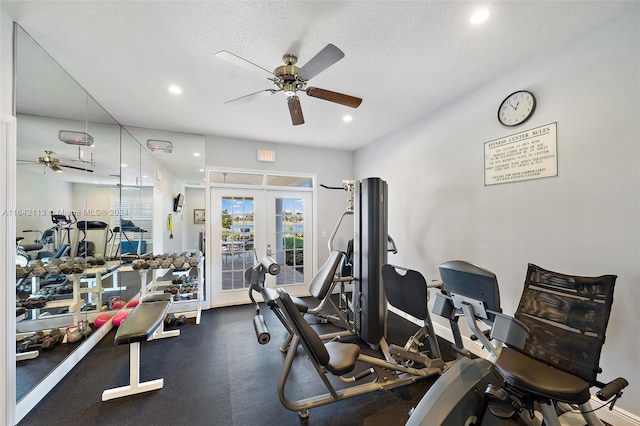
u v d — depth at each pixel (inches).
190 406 74.0
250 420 68.9
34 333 87.0
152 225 149.3
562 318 61.6
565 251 76.3
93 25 67.6
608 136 67.8
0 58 64.0
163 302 104.1
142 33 70.6
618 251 66.1
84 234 110.3
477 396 50.1
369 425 67.2
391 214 152.8
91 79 93.0
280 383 66.4
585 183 72.2
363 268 110.1
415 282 76.7
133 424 67.7
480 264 101.4
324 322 135.7
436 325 121.9
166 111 120.0
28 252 82.1
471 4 61.5
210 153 157.0
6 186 65.9
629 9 63.2
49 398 77.0
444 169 117.5
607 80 67.9
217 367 93.4
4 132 65.8
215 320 137.8
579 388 50.6
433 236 123.9
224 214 163.3
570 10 63.4
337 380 86.7
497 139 94.7
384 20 66.2
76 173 104.9
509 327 50.6
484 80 96.1
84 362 96.4
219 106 115.2
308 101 111.5
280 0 60.0
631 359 63.7
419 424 43.7
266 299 86.0
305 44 75.4
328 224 187.8
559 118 77.5
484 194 99.8
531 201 84.7
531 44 76.0
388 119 132.6
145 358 99.4
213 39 73.1
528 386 53.1
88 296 113.3
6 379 64.6
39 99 81.3
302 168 179.9
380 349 107.3
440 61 84.2
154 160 147.0
